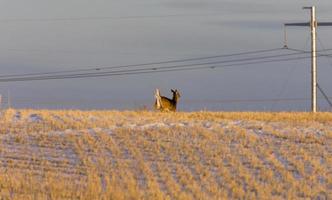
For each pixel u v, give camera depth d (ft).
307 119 627.87
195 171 431.02
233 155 479.41
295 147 506.48
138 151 485.97
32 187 368.27
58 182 382.01
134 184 381.60
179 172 422.41
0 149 489.26
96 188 365.20
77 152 484.33
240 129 563.89
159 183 396.78
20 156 469.98
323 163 463.42
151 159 465.47
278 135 544.21
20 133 544.62
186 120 615.98
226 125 589.32
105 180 400.47
